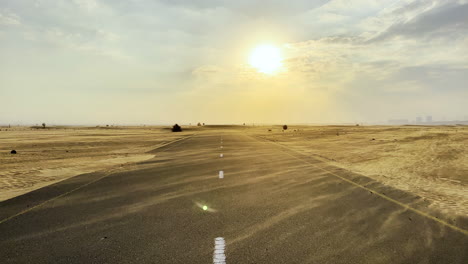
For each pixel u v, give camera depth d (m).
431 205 6.30
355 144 24.33
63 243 4.16
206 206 6.20
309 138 35.53
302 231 4.64
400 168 11.88
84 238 4.36
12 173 11.11
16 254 3.80
